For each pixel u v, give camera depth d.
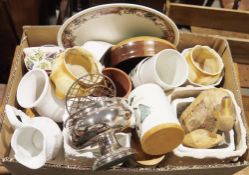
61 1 1.25
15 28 0.96
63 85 0.65
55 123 0.65
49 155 0.60
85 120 0.57
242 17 1.00
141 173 0.63
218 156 0.66
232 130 0.70
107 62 0.77
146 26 0.78
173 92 0.72
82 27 0.77
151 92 0.64
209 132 0.68
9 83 0.70
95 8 0.71
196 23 1.05
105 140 0.58
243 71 1.02
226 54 0.81
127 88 0.72
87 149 0.61
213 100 0.67
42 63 0.76
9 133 0.66
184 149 0.66
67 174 0.65
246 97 0.94
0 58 1.07
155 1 1.19
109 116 0.57
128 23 0.77
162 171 0.63
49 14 1.18
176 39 0.80
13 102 0.71
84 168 0.61
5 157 0.61
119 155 0.57
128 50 0.72
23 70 0.79
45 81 0.65
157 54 0.68
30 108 0.69
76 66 0.71
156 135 0.60
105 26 0.78
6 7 0.87
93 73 0.69
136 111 0.63
